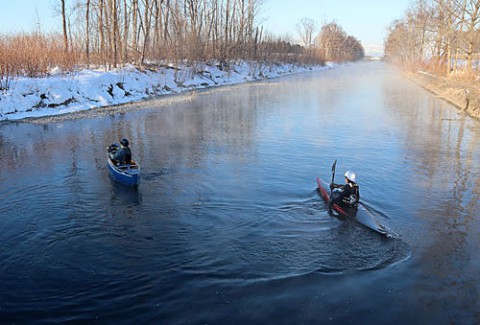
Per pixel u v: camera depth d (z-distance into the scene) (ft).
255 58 207.10
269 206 34.58
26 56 83.71
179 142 56.75
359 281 23.67
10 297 22.29
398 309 21.31
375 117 78.69
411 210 33.76
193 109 88.12
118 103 92.38
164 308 21.40
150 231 30.09
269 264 25.54
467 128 66.90
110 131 63.46
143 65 118.93
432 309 21.31
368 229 29.71
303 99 107.86
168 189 38.52
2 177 41.73
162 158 48.57
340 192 32.73
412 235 29.32
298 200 35.86
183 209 34.04
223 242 28.40
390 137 60.70
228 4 165.89
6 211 33.50
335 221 31.55
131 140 57.62
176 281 23.73
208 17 162.50
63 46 104.78
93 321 20.45
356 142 57.47
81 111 81.00
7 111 71.56
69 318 20.65
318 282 23.58
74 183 40.01
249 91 128.16
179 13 141.18
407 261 25.81
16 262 25.82
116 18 111.75
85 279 23.99
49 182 40.27
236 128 67.26
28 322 20.36
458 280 23.77
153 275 24.36
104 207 34.32
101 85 93.20
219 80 153.99
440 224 31.12
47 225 31.04
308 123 72.28
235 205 34.81
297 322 20.38
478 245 27.84
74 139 57.98
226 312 21.06
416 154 51.01
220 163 46.78
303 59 292.20
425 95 117.60
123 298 22.24
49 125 67.56
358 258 26.16
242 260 26.00
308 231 29.94
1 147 53.57
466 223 31.27
